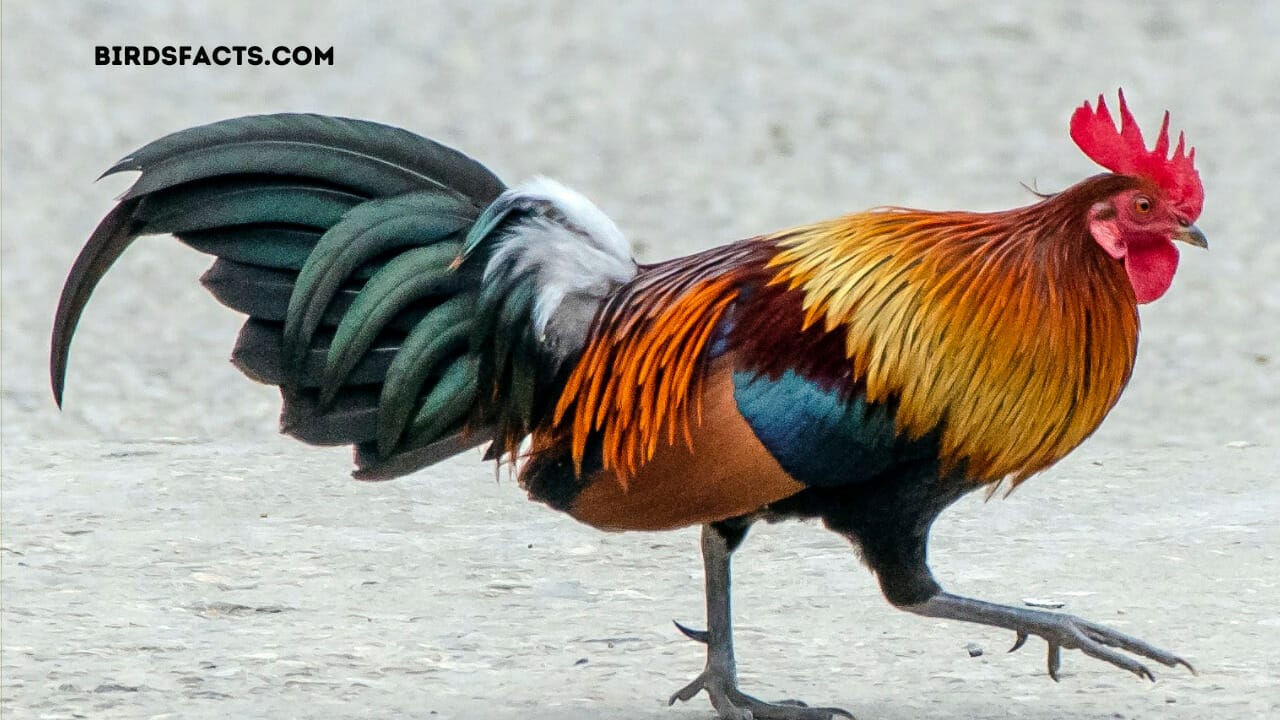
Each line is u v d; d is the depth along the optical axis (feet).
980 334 35.14
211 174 37.42
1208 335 78.69
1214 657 41.78
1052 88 122.62
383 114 118.73
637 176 105.50
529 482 38.58
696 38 136.46
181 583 47.44
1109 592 46.88
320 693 39.55
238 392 70.38
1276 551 50.26
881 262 35.47
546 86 125.39
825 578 48.88
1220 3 143.64
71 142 114.52
